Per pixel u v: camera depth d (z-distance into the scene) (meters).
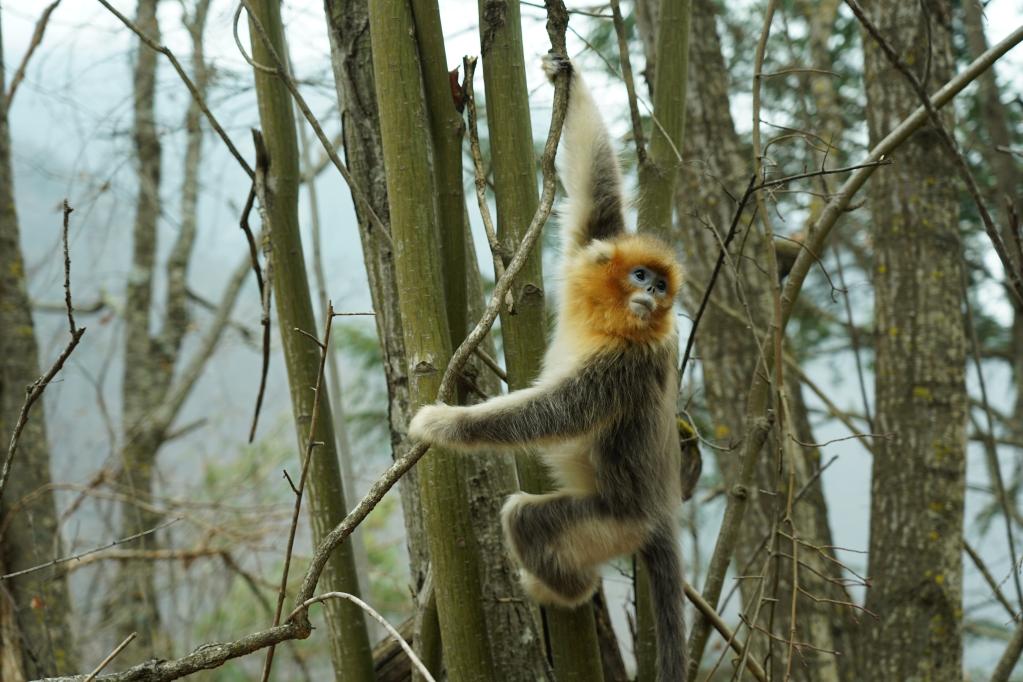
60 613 7.00
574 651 3.87
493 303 2.90
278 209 4.04
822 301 11.50
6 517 6.84
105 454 13.95
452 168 3.70
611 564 4.75
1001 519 10.75
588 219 4.78
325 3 4.49
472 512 4.21
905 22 6.11
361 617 4.04
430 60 3.67
